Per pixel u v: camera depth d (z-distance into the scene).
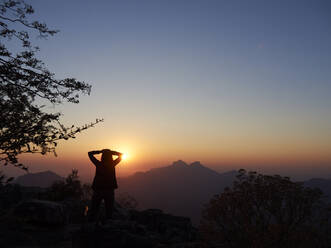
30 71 4.98
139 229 7.84
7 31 5.27
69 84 5.14
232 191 8.09
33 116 4.51
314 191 7.52
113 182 7.14
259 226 7.65
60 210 9.61
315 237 7.32
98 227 6.66
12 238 7.20
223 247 8.12
